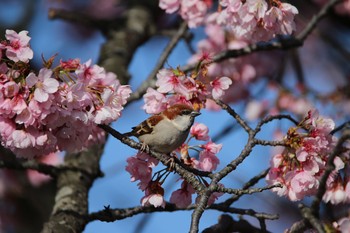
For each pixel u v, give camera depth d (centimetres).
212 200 916
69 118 830
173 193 925
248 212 1000
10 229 1580
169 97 931
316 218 958
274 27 1010
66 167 1240
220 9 1152
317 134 922
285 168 935
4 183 1599
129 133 978
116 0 1928
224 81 943
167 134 935
